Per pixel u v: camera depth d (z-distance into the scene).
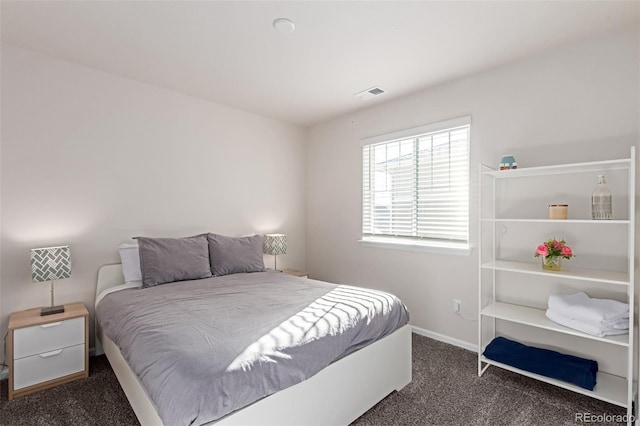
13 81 2.30
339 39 2.16
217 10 1.86
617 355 2.04
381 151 3.44
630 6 1.79
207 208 3.37
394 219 3.32
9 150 2.30
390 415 1.86
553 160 2.29
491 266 2.29
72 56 2.45
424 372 2.36
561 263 2.12
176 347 1.39
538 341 2.36
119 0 1.78
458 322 2.82
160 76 2.78
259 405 1.33
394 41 2.18
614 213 2.04
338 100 3.30
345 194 3.80
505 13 1.87
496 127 2.56
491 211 2.59
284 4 1.80
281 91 3.08
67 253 2.34
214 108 3.40
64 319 2.18
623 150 2.02
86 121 2.62
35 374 2.09
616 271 2.05
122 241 2.81
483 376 2.30
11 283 2.31
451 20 1.94
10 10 1.87
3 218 2.28
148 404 1.39
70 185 2.55
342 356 1.73
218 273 2.96
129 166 2.85
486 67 2.56
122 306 2.06
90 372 2.35
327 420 1.62
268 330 1.58
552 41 2.17
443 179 2.93
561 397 2.03
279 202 4.01
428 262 3.02
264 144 3.85
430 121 2.97
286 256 4.09
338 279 3.88
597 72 2.11
